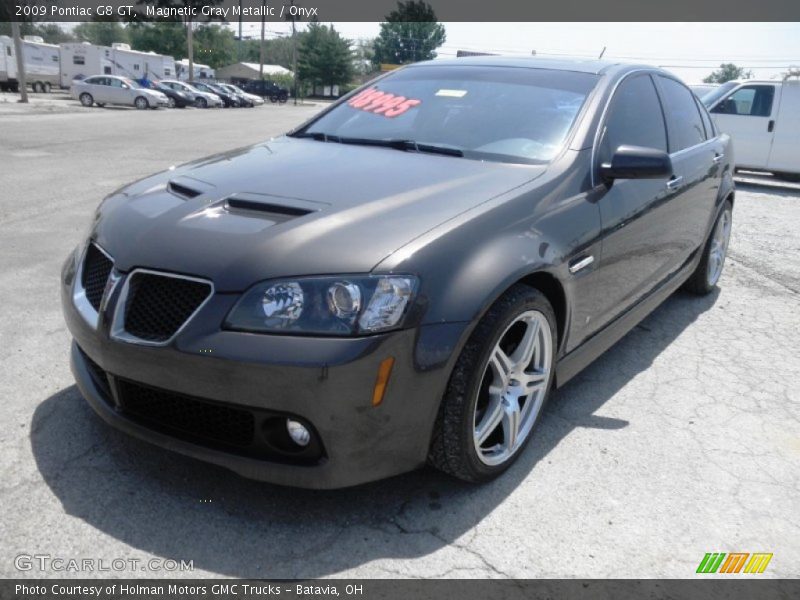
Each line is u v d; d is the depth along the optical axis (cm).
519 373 269
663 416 331
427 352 220
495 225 250
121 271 235
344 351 208
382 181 272
